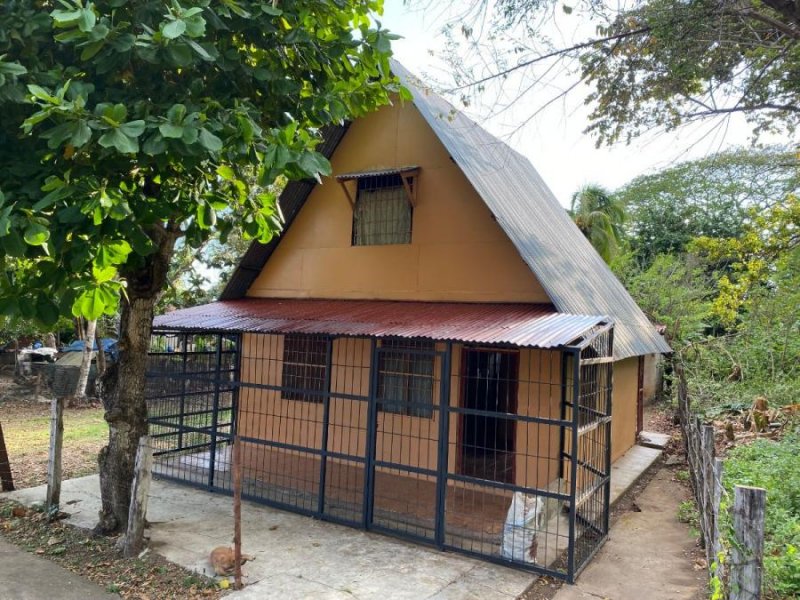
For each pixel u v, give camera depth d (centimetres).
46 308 560
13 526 742
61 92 455
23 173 526
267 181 554
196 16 506
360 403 1012
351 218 1062
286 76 713
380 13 732
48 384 2023
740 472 834
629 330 1107
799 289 1731
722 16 930
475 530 735
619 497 910
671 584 612
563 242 1205
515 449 865
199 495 886
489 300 902
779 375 1590
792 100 1093
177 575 601
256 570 617
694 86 1059
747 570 383
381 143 1030
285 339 1120
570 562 611
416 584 590
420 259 977
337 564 637
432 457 930
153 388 1056
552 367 834
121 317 730
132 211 576
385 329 770
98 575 604
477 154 1074
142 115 543
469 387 920
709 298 2395
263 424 1143
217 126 546
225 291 1173
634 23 986
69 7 473
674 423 1633
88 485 913
